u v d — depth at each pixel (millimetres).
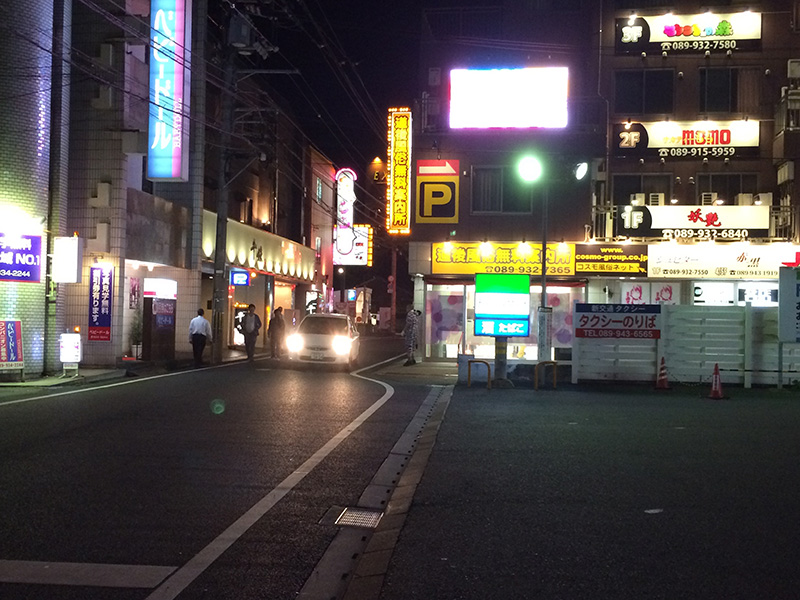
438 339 25938
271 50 24875
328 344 22562
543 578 5000
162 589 4801
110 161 20766
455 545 5734
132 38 20500
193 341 22719
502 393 16781
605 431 11391
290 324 38812
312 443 10156
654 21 25688
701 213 24766
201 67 26547
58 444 9383
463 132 25531
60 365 18062
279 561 5449
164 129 21328
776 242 24453
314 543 5914
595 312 18531
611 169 25734
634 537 5941
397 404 14812
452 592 4746
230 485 7648
